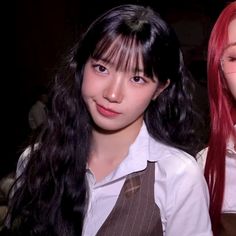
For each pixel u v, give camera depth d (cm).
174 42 65
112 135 71
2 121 444
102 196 71
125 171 69
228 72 72
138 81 62
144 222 68
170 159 69
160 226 69
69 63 73
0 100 453
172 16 354
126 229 68
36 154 79
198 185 68
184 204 67
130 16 62
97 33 63
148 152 71
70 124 76
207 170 78
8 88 459
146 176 70
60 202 75
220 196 76
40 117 294
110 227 69
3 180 155
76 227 73
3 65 460
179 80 70
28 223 77
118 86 62
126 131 71
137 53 60
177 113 73
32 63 465
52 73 82
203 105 83
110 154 73
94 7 396
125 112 63
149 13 63
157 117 73
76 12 417
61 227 74
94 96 64
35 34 457
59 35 443
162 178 68
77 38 72
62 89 75
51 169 76
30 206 77
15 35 460
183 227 68
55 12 442
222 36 72
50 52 453
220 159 77
